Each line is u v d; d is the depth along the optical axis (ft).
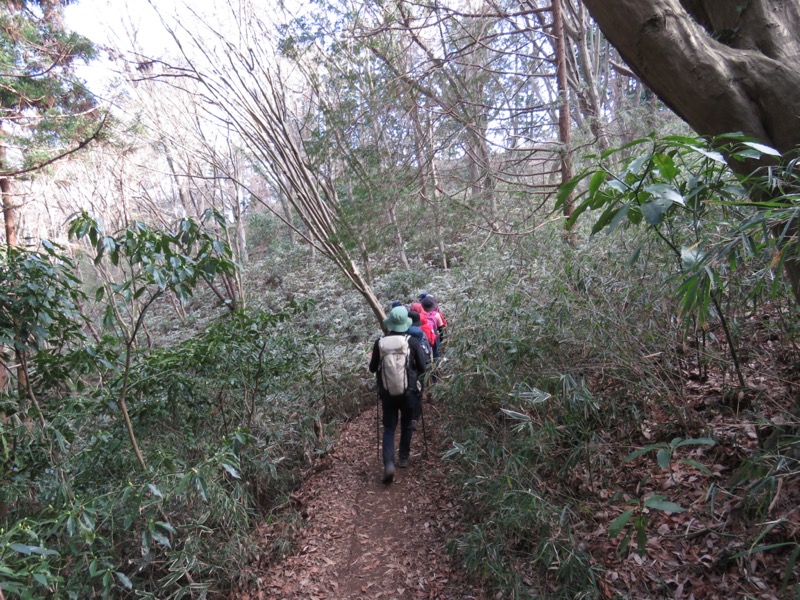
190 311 49.52
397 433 18.76
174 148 30.55
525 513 10.16
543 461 11.57
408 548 12.46
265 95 20.53
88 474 12.60
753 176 6.85
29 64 24.22
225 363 14.67
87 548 10.66
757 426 9.14
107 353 12.71
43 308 11.54
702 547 8.52
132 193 36.04
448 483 14.44
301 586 11.94
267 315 15.76
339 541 13.41
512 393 11.57
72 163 31.19
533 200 21.91
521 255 17.99
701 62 6.66
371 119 20.68
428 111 20.97
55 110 25.55
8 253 11.31
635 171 6.89
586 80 31.37
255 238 69.31
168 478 11.35
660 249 11.11
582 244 15.84
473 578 10.71
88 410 12.79
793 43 6.79
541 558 9.74
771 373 10.20
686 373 12.02
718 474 9.37
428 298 19.98
